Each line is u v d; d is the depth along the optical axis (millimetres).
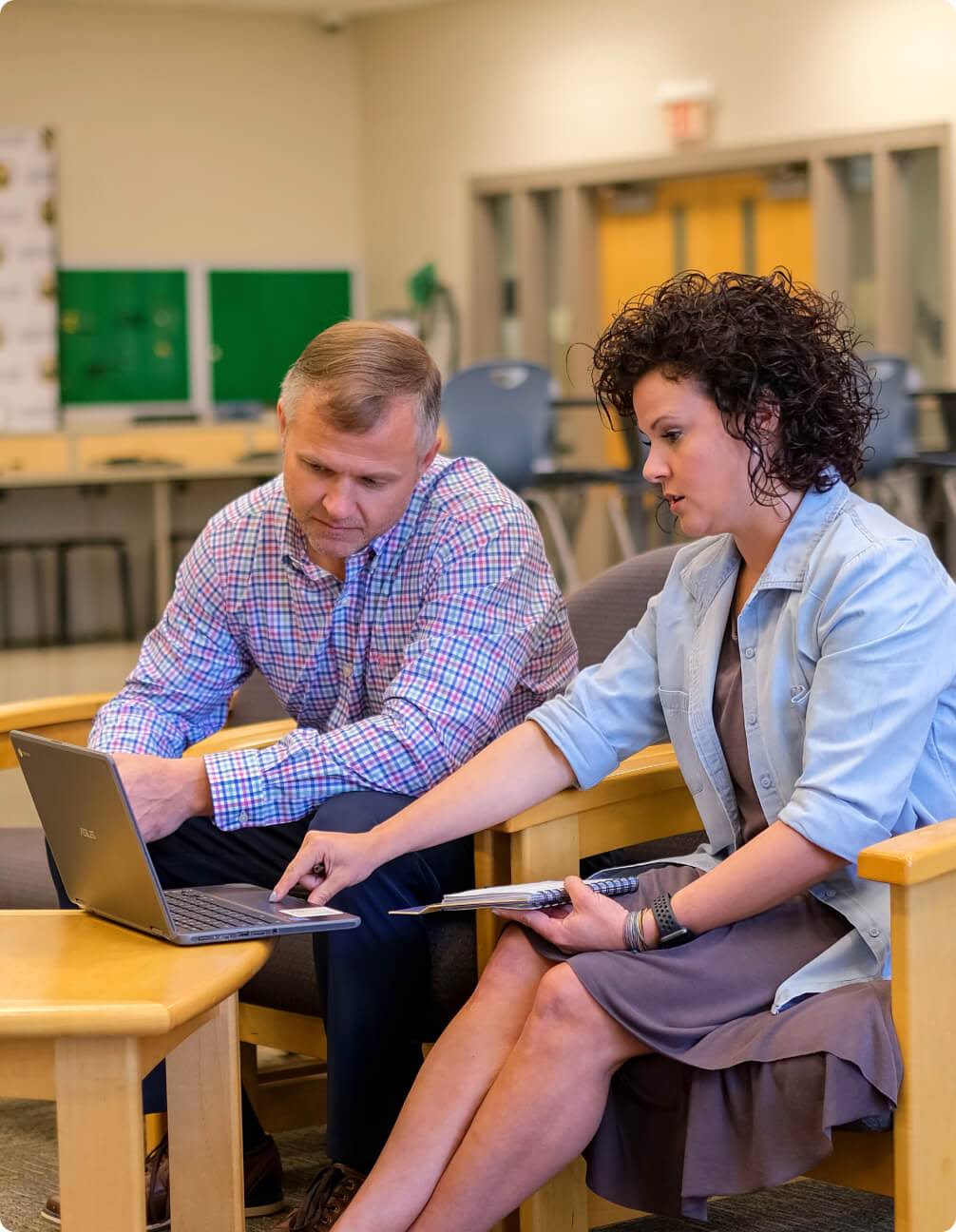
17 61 10406
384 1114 1849
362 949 1823
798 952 1666
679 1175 1592
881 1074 1512
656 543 7660
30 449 9109
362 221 11398
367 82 11211
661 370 1711
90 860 1666
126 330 10727
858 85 8797
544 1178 1606
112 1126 1404
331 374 1887
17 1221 2059
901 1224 1542
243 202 11031
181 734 2236
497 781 1834
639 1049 1605
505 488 2133
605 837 1918
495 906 1725
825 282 9055
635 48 9711
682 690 1851
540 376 6508
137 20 10641
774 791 1746
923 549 1695
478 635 2023
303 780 1946
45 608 9891
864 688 1634
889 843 1529
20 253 10328
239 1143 1606
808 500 1742
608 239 10195
